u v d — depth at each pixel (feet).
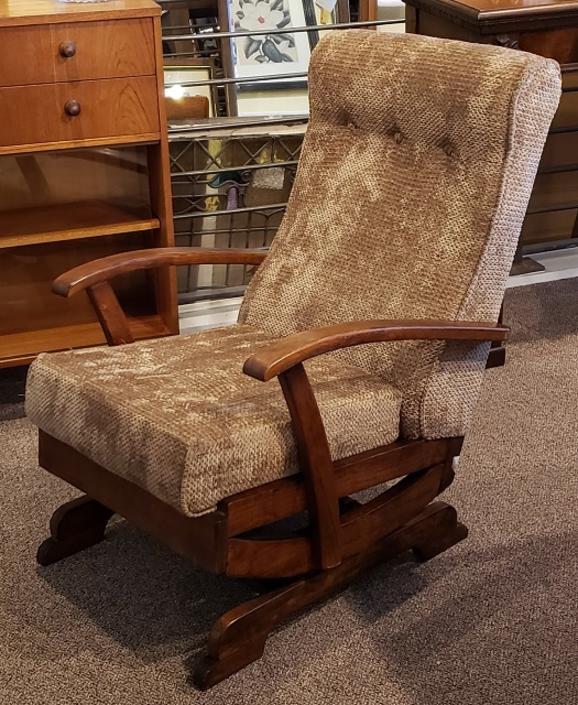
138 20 7.32
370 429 5.77
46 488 7.27
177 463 5.02
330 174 6.88
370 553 6.08
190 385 5.76
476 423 8.11
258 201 9.57
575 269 10.85
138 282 9.17
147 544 6.69
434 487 6.26
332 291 6.59
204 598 6.19
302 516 7.00
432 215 6.20
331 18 9.68
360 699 5.39
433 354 5.87
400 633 5.87
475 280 5.92
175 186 9.29
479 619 5.98
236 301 9.85
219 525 5.14
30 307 8.91
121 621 5.99
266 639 5.80
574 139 10.48
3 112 7.25
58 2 7.41
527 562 6.48
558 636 5.84
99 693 5.45
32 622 5.98
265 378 4.86
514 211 5.94
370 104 6.54
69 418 5.72
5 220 8.20
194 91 9.40
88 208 8.50
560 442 7.86
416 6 8.68
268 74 9.64
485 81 5.85
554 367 9.01
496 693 5.43
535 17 7.76
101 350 6.32
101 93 7.45
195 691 5.45
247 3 9.44
